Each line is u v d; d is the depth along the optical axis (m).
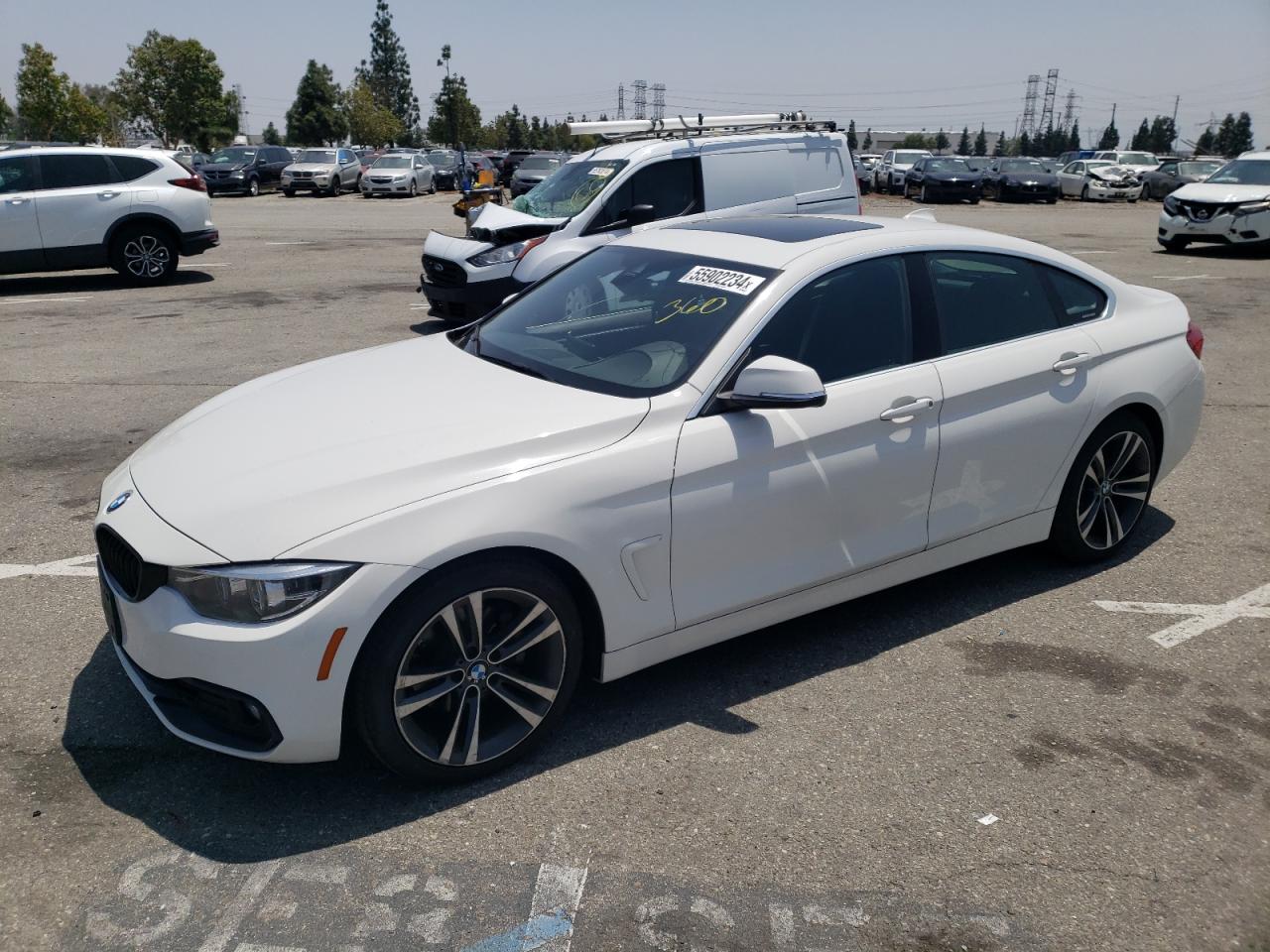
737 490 3.50
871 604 4.50
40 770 3.26
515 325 4.25
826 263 3.90
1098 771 3.33
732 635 3.68
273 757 2.93
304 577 2.84
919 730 3.55
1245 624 4.34
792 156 10.16
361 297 12.65
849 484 3.76
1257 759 3.41
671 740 3.47
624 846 2.95
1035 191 33.16
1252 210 17.02
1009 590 4.64
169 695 3.02
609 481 3.25
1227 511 5.64
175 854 2.89
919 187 34.12
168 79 67.12
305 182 33.28
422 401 3.55
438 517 2.98
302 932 2.61
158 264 13.51
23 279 14.23
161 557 2.94
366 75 114.25
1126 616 4.40
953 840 3.00
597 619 3.36
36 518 5.39
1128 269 15.66
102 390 8.04
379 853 2.90
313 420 3.46
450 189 37.22
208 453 3.36
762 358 3.40
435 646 3.10
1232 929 2.69
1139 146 131.12
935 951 2.59
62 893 2.74
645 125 10.91
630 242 4.59
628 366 3.69
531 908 2.70
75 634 4.15
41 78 62.69
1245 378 8.72
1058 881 2.84
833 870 2.87
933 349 4.06
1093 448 4.57
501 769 3.27
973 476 4.14
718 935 2.62
